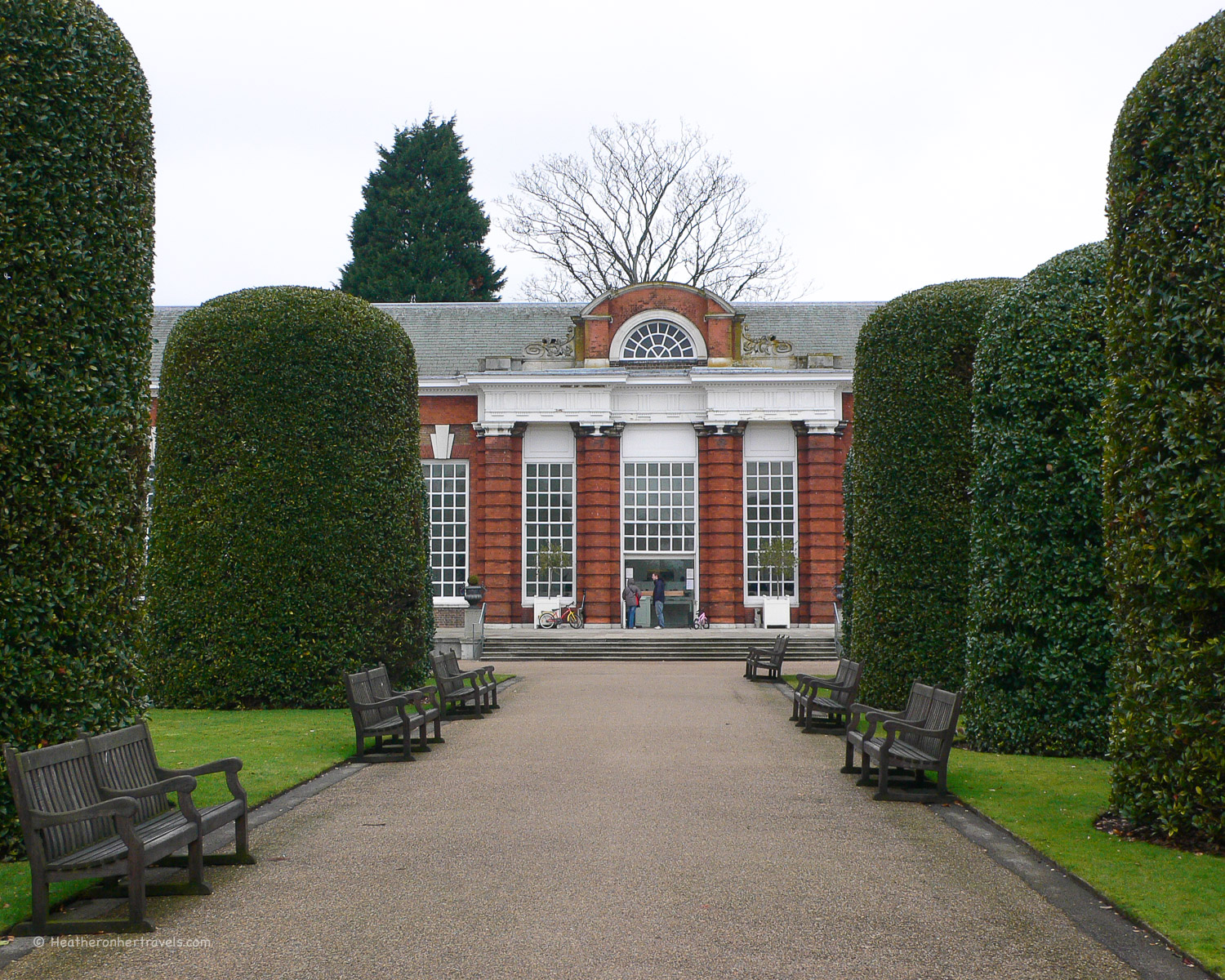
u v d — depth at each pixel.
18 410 8.34
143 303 9.61
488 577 38.28
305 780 11.55
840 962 5.88
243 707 18.67
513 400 38.56
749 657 25.05
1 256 8.34
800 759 13.02
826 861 8.07
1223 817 8.13
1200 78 8.73
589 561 38.22
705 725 16.23
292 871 7.79
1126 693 9.02
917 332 17.11
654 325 39.31
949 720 10.48
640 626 38.72
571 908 6.84
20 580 8.30
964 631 16.50
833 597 37.81
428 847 8.50
